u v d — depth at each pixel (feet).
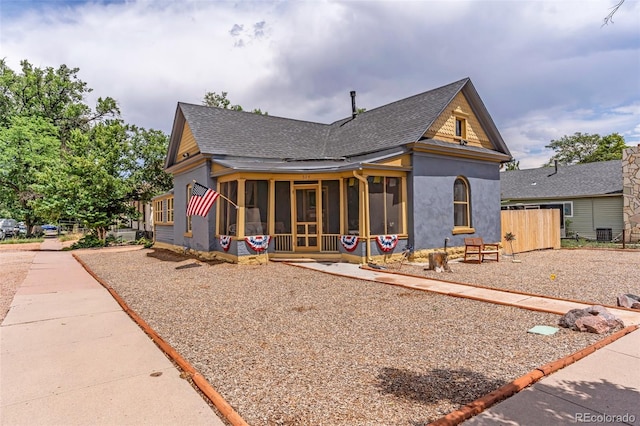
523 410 10.03
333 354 14.62
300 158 46.83
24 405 10.65
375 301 23.41
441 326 18.15
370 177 38.04
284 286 28.40
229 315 20.63
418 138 38.68
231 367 13.46
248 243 38.86
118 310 21.90
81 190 71.15
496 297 23.84
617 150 123.44
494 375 12.41
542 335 16.52
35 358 14.33
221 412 10.16
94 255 56.59
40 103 102.94
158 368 13.33
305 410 10.28
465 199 45.96
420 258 40.11
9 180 88.53
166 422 9.71
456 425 9.31
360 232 37.32
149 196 83.82
